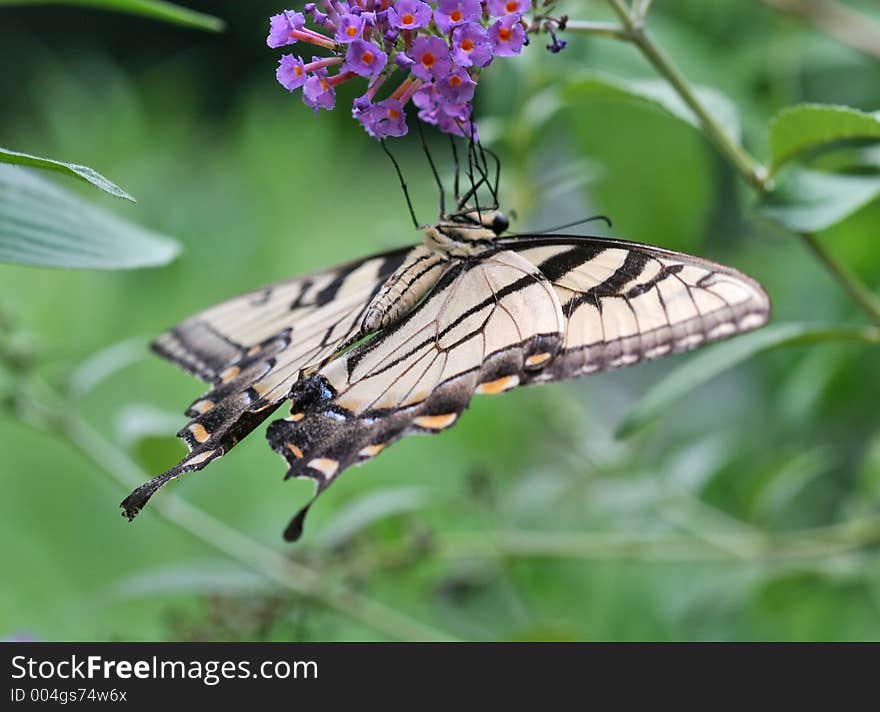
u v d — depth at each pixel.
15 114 1.54
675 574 0.78
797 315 0.79
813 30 0.77
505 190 0.76
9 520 0.88
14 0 0.66
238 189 1.07
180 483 0.72
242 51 1.61
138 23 1.78
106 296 0.97
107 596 0.72
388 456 0.84
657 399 0.67
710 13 0.81
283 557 0.73
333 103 0.60
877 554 0.75
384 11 0.60
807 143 0.64
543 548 0.74
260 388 0.63
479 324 0.63
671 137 0.75
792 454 0.77
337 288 0.64
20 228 0.62
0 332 0.71
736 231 0.81
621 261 0.63
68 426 0.72
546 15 0.62
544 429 0.82
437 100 0.61
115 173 1.06
